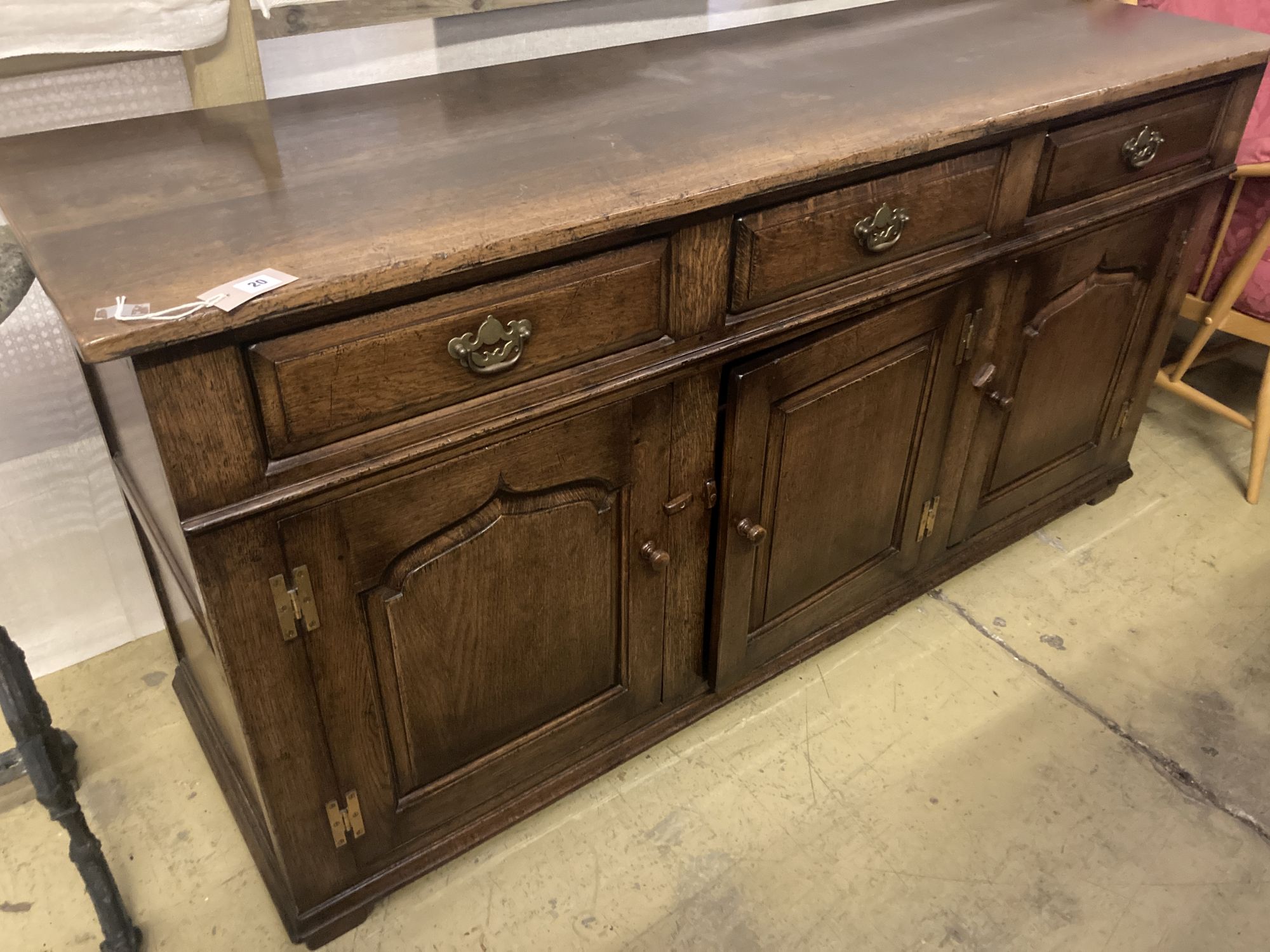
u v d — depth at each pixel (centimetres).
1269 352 229
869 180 108
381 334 82
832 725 146
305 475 85
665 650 130
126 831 131
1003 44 139
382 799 111
